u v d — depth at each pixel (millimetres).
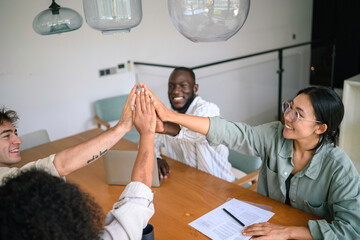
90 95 4090
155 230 1479
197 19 993
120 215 889
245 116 4812
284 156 1527
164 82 4156
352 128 3445
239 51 5215
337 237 1288
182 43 4637
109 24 1212
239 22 1036
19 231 630
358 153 3512
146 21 4273
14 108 3623
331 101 1333
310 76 5312
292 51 5172
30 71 3637
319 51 5074
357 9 5344
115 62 4168
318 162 1435
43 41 3646
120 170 1866
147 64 4148
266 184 1717
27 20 3514
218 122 1582
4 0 3352
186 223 1517
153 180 1845
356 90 3346
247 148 1648
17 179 707
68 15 1888
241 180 2082
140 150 1146
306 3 5887
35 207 655
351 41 5539
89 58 3977
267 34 5500
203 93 4254
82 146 1210
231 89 4523
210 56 4926
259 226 1399
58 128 3953
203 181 1890
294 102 1399
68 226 678
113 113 4082
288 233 1348
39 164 1205
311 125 1365
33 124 3775
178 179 1929
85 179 2002
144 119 1203
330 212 1446
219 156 2148
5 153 1472
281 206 1591
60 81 3844
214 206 1635
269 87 4898
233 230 1434
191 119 1541
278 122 1641
